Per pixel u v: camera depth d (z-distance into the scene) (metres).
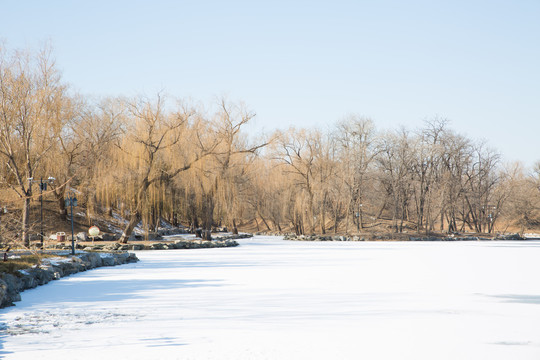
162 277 23.30
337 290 18.47
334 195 76.19
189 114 51.00
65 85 46.97
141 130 48.03
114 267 29.28
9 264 20.98
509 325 12.19
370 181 81.38
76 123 50.94
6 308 14.55
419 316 13.32
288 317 13.13
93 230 46.59
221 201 53.72
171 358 9.28
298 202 74.12
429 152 80.69
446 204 83.25
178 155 49.66
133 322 12.52
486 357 9.45
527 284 20.23
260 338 10.82
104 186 47.03
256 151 58.03
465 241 73.31
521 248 51.28
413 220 93.31
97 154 48.53
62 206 54.84
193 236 66.50
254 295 17.11
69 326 12.05
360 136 77.94
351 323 12.41
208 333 11.30
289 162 75.69
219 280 21.91
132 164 47.59
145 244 47.88
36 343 10.40
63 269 24.33
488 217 92.44
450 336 11.08
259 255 40.00
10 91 40.97
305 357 9.39
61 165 49.00
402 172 80.50
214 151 53.09
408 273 24.97
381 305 15.02
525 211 94.62
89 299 16.31
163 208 53.09
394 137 80.69
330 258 36.22
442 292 17.91
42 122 43.19
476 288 19.00
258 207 81.81
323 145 75.12
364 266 29.22
